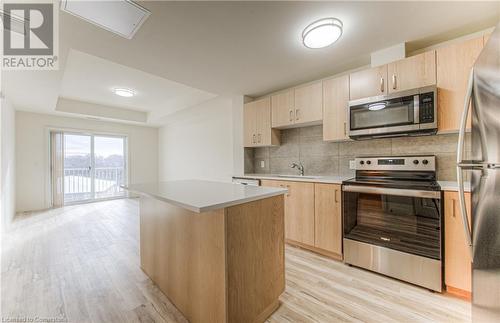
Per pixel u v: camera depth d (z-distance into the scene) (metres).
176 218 1.66
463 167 1.19
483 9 1.69
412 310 1.57
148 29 1.90
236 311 1.30
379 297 1.72
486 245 1.05
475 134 1.18
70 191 5.32
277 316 1.53
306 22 1.84
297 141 3.33
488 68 1.02
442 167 2.14
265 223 1.52
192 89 4.07
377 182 2.09
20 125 4.54
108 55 2.36
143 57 2.41
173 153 6.23
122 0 1.55
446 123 1.87
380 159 2.40
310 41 1.99
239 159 3.82
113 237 3.11
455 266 1.66
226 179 4.68
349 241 2.21
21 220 3.94
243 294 1.35
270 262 1.55
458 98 1.81
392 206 1.96
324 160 3.03
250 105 3.60
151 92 4.25
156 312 1.59
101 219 4.02
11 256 2.48
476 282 1.17
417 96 1.94
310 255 2.50
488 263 1.03
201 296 1.41
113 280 2.00
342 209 2.28
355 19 1.80
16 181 4.47
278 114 3.18
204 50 2.28
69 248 2.71
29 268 2.21
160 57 2.42
